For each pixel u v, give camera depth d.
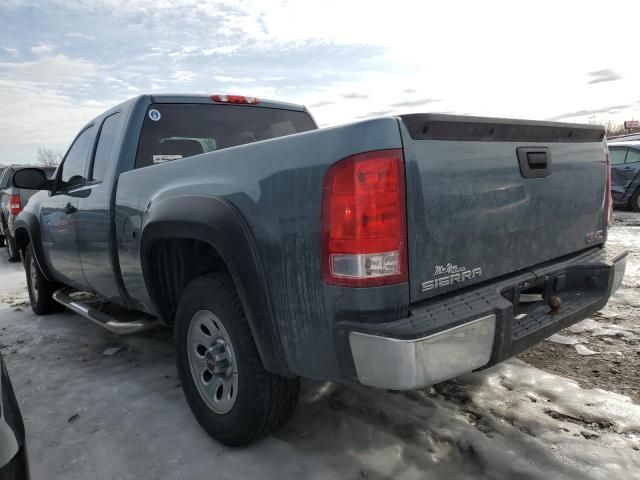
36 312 5.05
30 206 4.69
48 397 3.07
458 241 1.88
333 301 1.76
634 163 10.35
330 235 1.74
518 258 2.17
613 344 3.44
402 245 1.70
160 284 2.77
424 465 2.17
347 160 1.69
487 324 1.82
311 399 2.81
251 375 2.16
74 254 3.74
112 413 2.80
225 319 2.22
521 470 2.09
